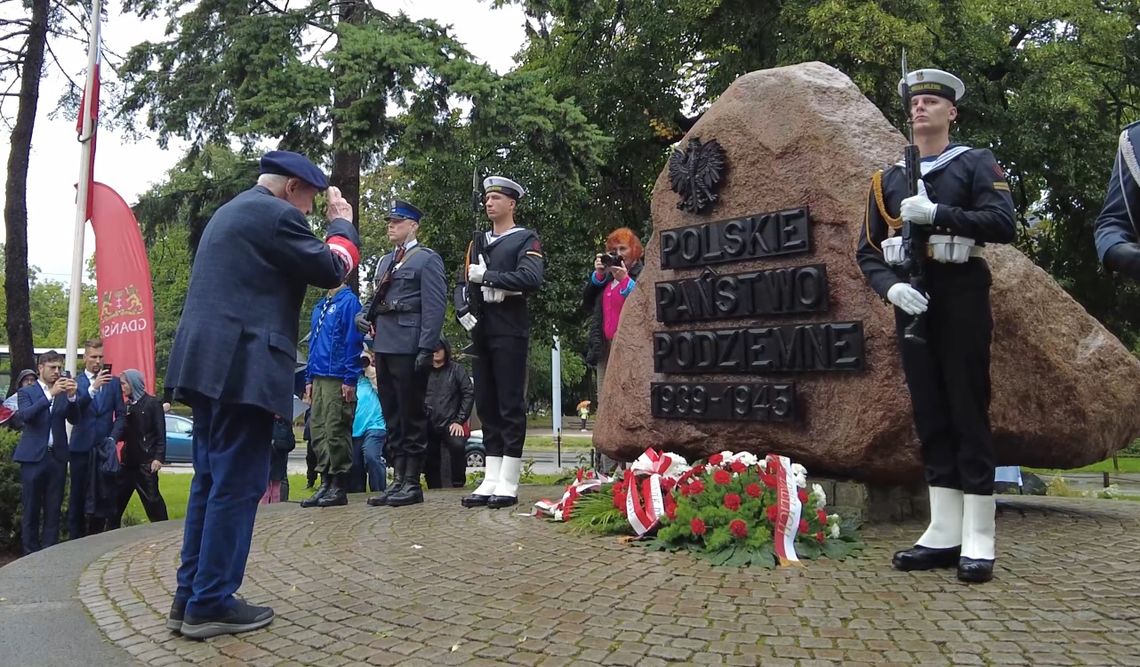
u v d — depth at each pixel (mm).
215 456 3271
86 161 9938
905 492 5199
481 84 13438
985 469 3736
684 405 5613
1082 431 5055
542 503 5516
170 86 15375
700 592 3531
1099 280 18891
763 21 15789
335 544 4719
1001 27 16938
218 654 3000
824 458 5051
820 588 3574
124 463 8656
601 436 6246
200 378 3191
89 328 50438
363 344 6742
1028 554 4152
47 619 3502
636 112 17625
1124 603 3271
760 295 5297
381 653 2906
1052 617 3109
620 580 3752
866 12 13711
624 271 7465
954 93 3984
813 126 5262
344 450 6418
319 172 3734
